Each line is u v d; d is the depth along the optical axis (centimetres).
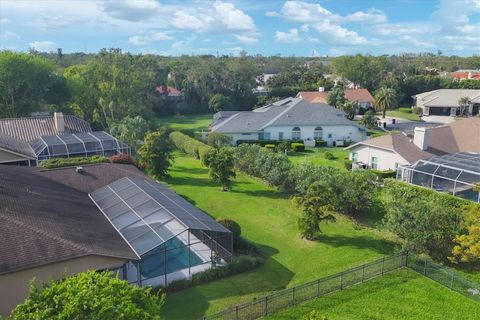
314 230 3077
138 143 5853
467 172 3806
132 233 2512
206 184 4653
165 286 2344
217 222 2798
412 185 4197
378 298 2198
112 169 3650
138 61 11744
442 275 2352
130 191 3134
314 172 3862
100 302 1224
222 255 2605
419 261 2483
